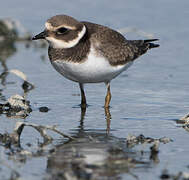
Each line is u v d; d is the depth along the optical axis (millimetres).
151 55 17781
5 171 9055
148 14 21547
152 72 16094
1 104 12930
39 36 12594
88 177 8742
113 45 12805
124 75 15906
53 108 13086
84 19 20641
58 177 8766
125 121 12086
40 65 16922
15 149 10102
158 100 13633
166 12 21781
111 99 13883
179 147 10289
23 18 21031
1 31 19938
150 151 10055
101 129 11500
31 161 9484
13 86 14828
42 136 10703
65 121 12078
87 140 10703
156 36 19312
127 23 20359
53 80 15492
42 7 22219
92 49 12320
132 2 22984
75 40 12398
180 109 12859
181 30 19969
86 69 12383
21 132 10953
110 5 22594
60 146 10289
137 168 9195
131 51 13531
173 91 14336
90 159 9562
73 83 15312
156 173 8992
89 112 12836
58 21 12484
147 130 11391
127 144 10477
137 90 14523
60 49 12516
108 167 9211
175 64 16781
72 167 9195
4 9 21812
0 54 18125
